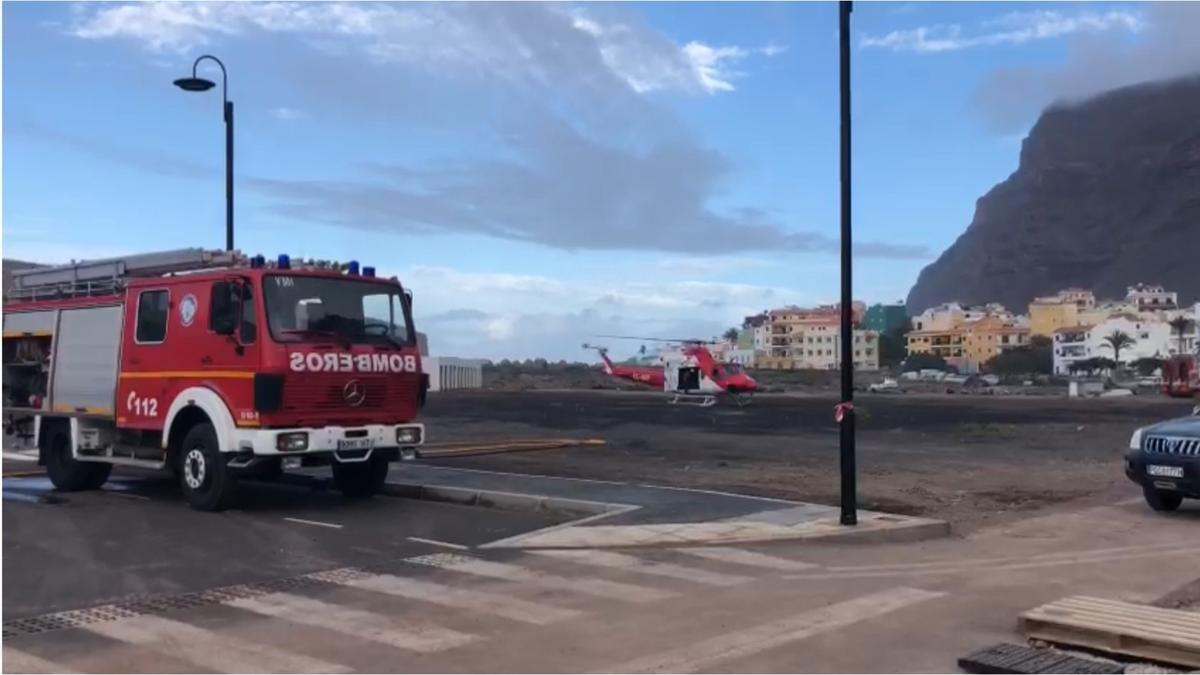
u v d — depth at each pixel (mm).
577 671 6844
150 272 15164
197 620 8195
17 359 16953
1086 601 8055
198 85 19078
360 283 14352
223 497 13680
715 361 53469
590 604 8688
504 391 73375
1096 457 22562
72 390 15789
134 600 8867
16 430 16906
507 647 7398
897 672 6848
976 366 165875
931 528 12227
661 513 13047
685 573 9977
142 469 17422
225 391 13508
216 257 14422
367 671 6859
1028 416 42719
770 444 25172
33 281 16906
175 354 14203
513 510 14141
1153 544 11742
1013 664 6887
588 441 25219
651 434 28734
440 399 56344
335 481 15898
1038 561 10711
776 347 169500
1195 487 13469
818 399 60562
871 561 10664
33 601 8828
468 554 10922
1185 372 71000
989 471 19359
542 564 10398
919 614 8375
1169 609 8352
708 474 18125
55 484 16250
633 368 64938
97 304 15508
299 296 13617
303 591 9195
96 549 11203
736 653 7242
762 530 11953
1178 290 191625
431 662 7055
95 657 7199
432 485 15492
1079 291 190875
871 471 19203
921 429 33219
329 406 13625
